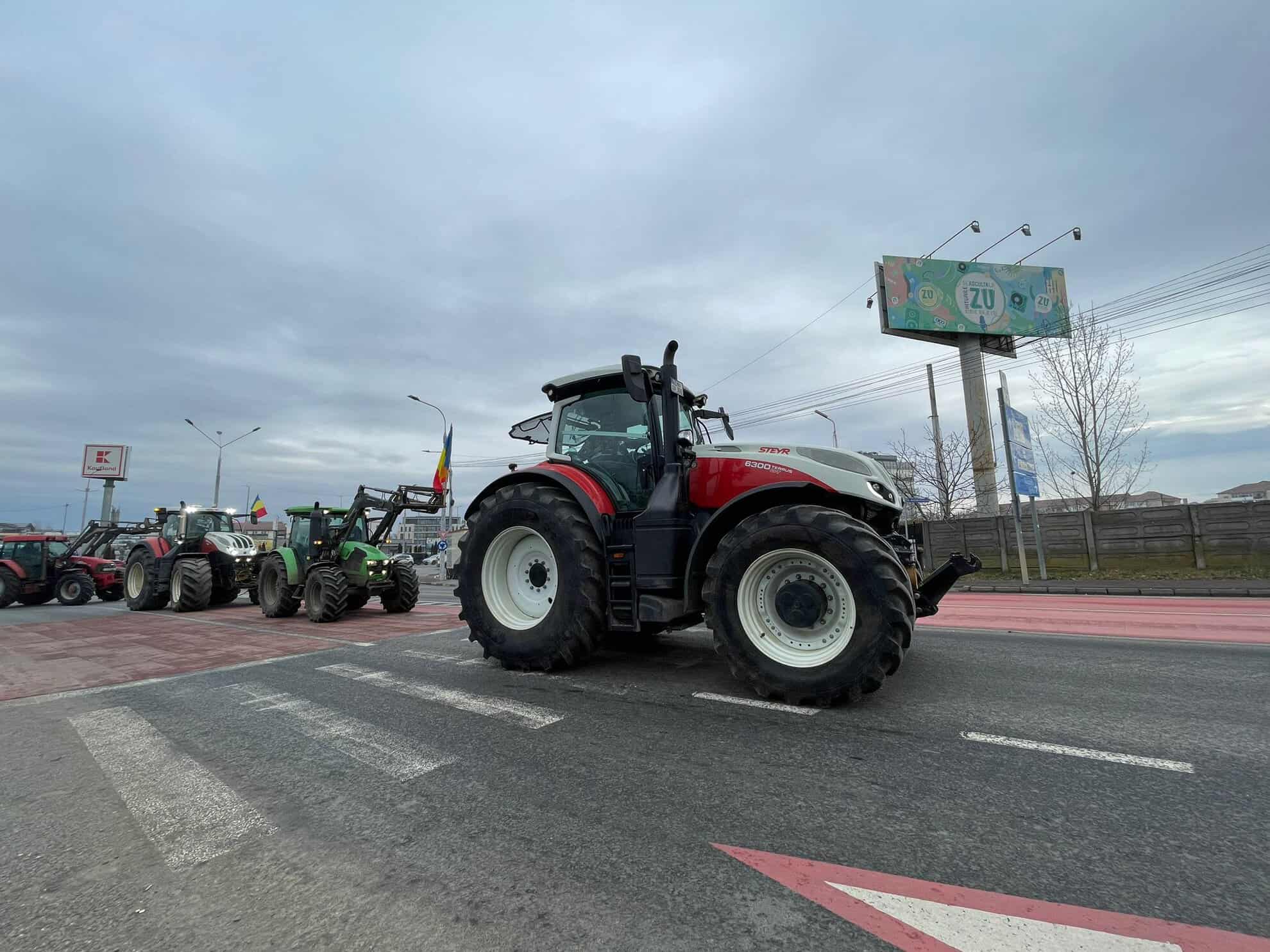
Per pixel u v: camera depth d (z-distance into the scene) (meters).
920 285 20.53
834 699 3.22
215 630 8.16
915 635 5.96
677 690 3.73
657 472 4.16
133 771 2.73
